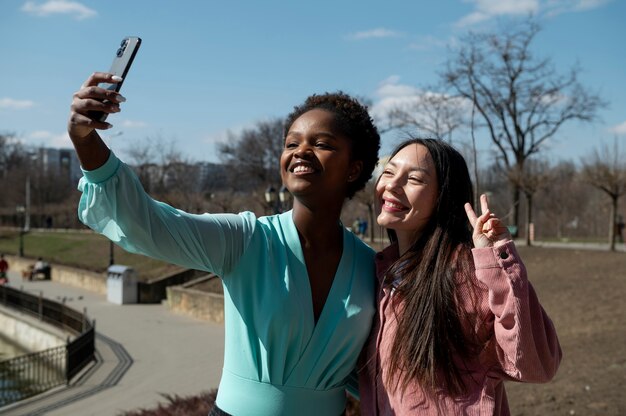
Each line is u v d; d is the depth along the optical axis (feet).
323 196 7.40
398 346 7.18
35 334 65.31
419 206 7.78
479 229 7.05
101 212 6.56
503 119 98.07
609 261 63.77
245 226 7.43
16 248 168.14
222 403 7.45
